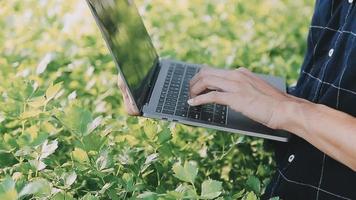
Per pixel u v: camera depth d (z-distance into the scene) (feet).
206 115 6.81
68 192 5.45
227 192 6.39
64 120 5.70
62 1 13.83
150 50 8.04
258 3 14.74
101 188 5.48
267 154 7.62
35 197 5.05
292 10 14.56
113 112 8.57
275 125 5.84
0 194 4.59
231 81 6.16
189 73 8.00
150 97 7.16
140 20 8.05
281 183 6.51
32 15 12.76
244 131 6.62
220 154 7.25
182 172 4.92
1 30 12.01
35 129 5.86
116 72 9.98
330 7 6.91
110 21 6.50
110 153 5.96
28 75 8.98
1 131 6.97
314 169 6.31
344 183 6.15
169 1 14.52
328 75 6.44
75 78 9.34
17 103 6.43
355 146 5.47
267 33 12.99
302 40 12.82
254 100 5.93
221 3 14.57
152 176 6.23
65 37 11.57
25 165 5.51
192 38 12.48
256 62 11.12
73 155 5.50
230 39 12.60
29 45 11.00
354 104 6.15
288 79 10.73
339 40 6.39
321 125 5.62
